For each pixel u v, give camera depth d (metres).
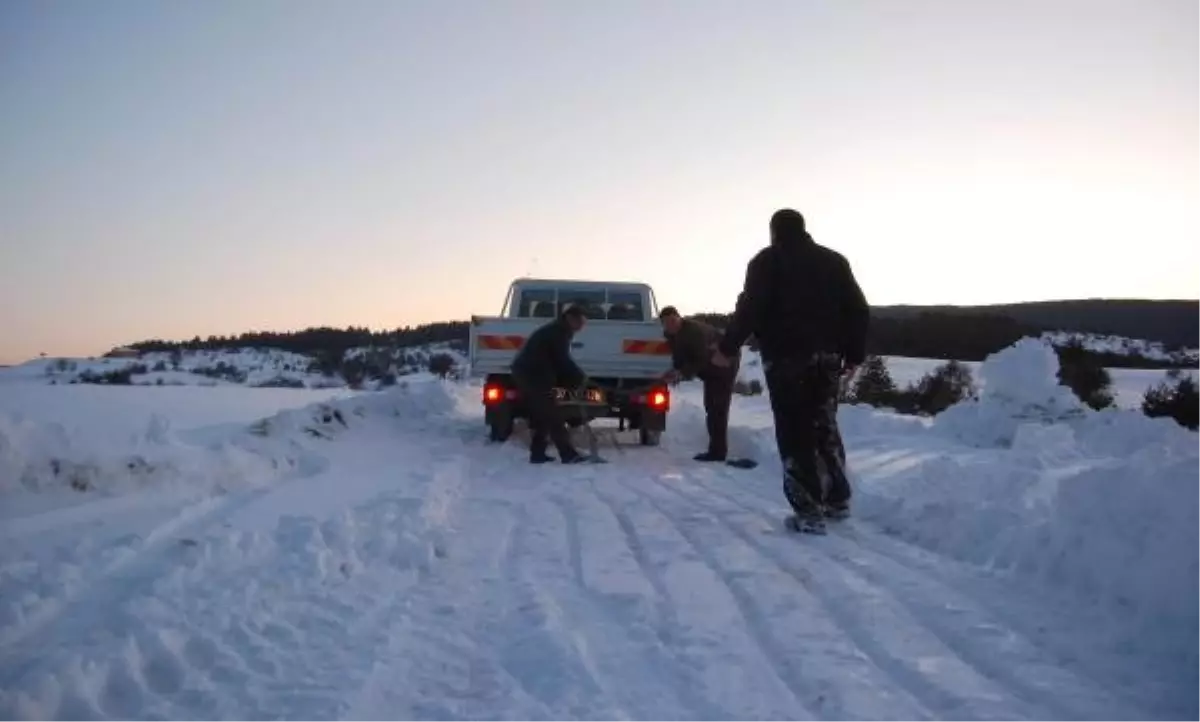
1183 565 4.34
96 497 6.71
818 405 6.79
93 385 27.58
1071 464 8.41
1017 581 5.21
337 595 4.91
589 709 3.57
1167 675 3.84
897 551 6.04
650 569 5.62
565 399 11.80
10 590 4.46
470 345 13.05
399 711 3.58
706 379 11.06
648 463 10.83
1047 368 12.10
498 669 4.02
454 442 12.49
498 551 6.11
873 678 3.86
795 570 5.54
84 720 3.35
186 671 3.80
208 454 8.06
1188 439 9.68
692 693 3.73
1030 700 3.63
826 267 6.81
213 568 5.11
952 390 22.52
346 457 10.05
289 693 3.65
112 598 4.52
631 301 14.62
